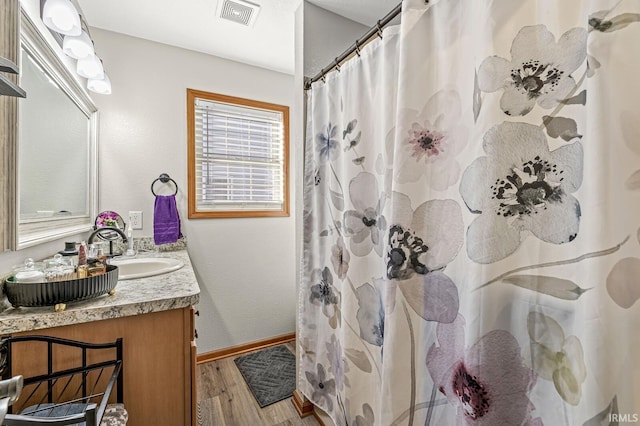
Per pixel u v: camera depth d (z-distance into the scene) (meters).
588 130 0.55
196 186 2.18
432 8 0.86
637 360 0.49
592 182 0.53
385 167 1.01
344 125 1.24
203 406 1.67
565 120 0.62
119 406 0.93
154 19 1.78
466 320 0.75
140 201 1.97
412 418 0.86
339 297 1.31
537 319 0.65
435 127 0.86
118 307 0.95
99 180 1.83
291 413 1.62
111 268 1.07
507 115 0.69
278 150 2.51
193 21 1.80
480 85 0.73
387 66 1.01
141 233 1.97
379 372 1.11
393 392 0.86
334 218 1.33
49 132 1.26
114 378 0.86
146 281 1.23
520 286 0.67
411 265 0.87
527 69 0.67
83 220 1.65
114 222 1.80
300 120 1.64
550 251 0.63
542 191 0.65
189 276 1.33
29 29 1.05
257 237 2.38
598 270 0.52
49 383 0.89
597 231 0.52
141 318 1.00
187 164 2.11
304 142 1.61
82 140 1.63
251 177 2.40
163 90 2.03
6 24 0.91
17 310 0.89
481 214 0.72
